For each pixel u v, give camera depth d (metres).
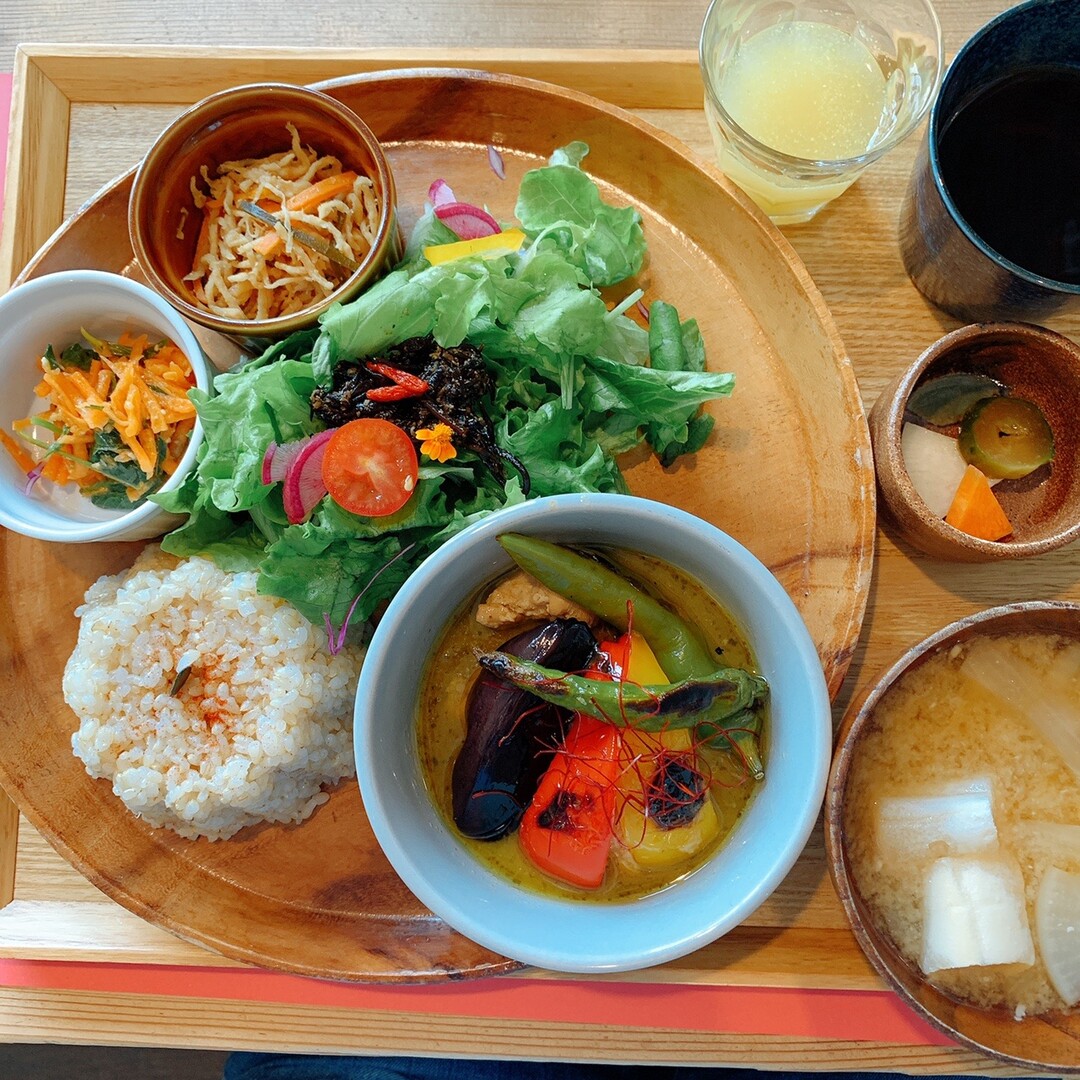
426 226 0.34
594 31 0.38
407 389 0.31
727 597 0.30
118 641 0.32
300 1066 0.44
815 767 0.26
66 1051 0.49
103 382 0.34
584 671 0.30
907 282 0.36
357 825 0.34
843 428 0.33
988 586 0.34
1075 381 0.32
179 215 0.33
